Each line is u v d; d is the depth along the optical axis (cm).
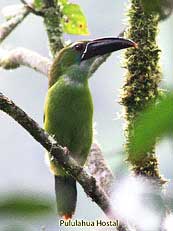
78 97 955
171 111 207
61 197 887
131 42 754
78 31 1087
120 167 271
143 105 748
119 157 272
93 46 969
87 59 970
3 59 1129
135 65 766
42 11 1075
